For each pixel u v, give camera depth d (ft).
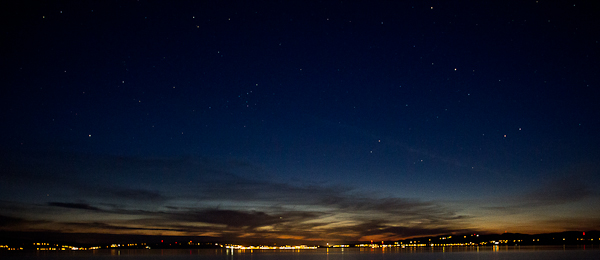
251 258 450.30
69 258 418.92
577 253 437.99
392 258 432.25
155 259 404.57
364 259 416.05
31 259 395.34
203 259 414.00
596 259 323.16
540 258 345.51
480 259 362.74
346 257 472.03
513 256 398.21
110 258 421.18
